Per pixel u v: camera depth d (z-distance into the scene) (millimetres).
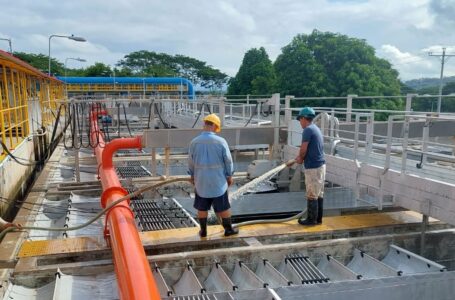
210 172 5195
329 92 35438
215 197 5309
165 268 4969
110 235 4836
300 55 36875
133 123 20547
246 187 6586
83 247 5156
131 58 94812
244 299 4203
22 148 10797
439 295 4660
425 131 5719
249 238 5535
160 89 44844
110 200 5418
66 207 7914
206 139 5176
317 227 5883
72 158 12672
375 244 5613
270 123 10438
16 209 9414
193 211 7973
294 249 5324
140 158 11727
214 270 5059
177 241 5344
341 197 8258
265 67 49094
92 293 4531
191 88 45375
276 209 8359
